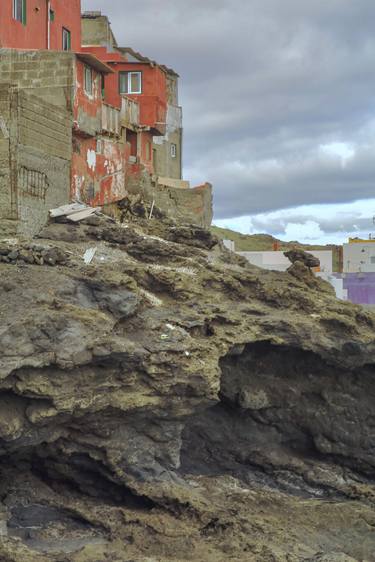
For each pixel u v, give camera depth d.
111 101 43.53
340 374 34.59
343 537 28.69
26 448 24.42
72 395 23.94
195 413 27.70
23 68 33.91
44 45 38.62
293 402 34.06
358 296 61.28
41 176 30.38
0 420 22.73
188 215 43.59
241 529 26.58
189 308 29.34
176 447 27.36
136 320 26.97
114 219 34.88
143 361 25.59
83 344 23.91
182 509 26.00
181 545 24.66
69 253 28.53
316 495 32.94
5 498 25.42
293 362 33.81
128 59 52.19
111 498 26.52
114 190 38.16
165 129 48.50
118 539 24.88
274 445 34.03
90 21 55.34
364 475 35.06
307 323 32.34
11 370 22.36
